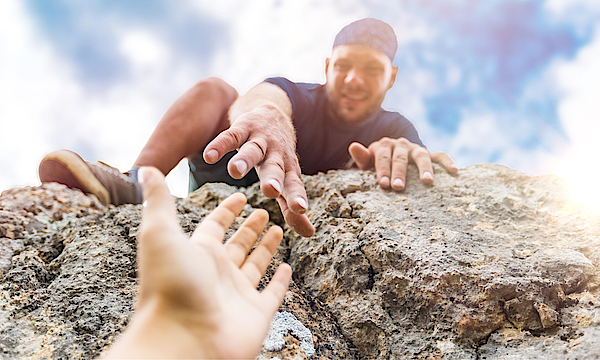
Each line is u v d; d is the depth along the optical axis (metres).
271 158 0.70
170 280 0.39
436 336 0.70
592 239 0.80
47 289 0.74
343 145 1.81
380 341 0.74
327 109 1.75
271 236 0.61
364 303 0.79
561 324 0.67
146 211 0.42
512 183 1.06
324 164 1.82
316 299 0.83
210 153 0.63
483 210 0.94
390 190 1.07
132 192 1.08
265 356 0.64
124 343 0.38
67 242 0.87
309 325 0.75
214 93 1.37
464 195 1.01
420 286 0.75
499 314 0.70
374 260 0.82
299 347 0.68
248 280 0.53
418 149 1.19
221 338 0.42
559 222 0.88
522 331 0.68
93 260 0.79
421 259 0.77
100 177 1.03
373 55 1.72
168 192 0.44
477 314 0.70
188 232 0.86
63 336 0.64
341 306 0.80
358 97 1.74
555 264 0.74
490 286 0.70
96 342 0.63
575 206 0.91
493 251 0.80
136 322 0.39
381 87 1.77
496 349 0.66
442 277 0.73
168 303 0.40
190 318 0.40
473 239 0.84
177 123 1.26
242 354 0.43
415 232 0.87
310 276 0.88
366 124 1.81
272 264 0.88
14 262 0.78
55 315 0.68
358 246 0.85
